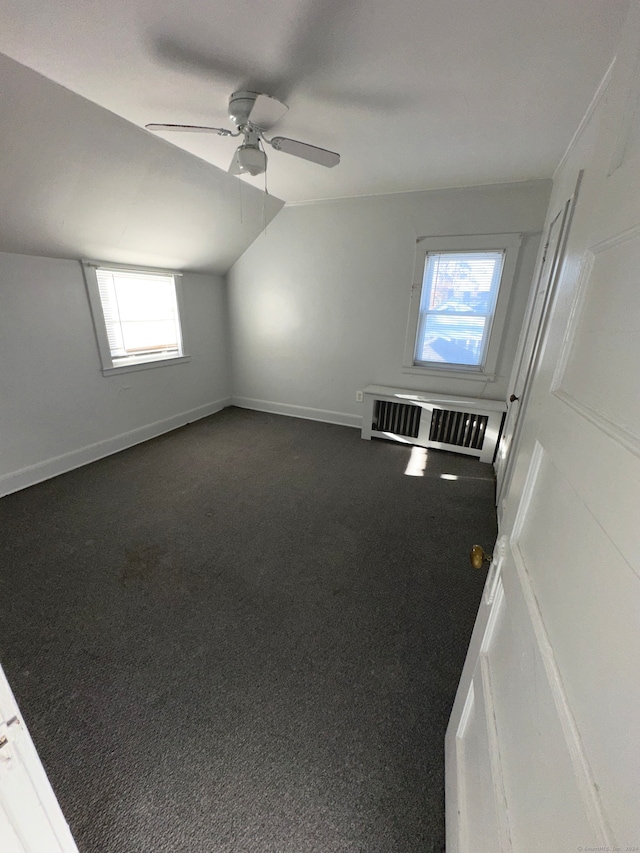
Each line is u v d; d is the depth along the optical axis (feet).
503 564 2.63
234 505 8.49
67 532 7.37
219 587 6.08
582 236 2.03
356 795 3.54
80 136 6.54
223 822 3.34
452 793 3.13
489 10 3.91
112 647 5.00
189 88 5.61
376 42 4.47
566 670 1.49
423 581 6.29
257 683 4.58
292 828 3.31
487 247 10.20
